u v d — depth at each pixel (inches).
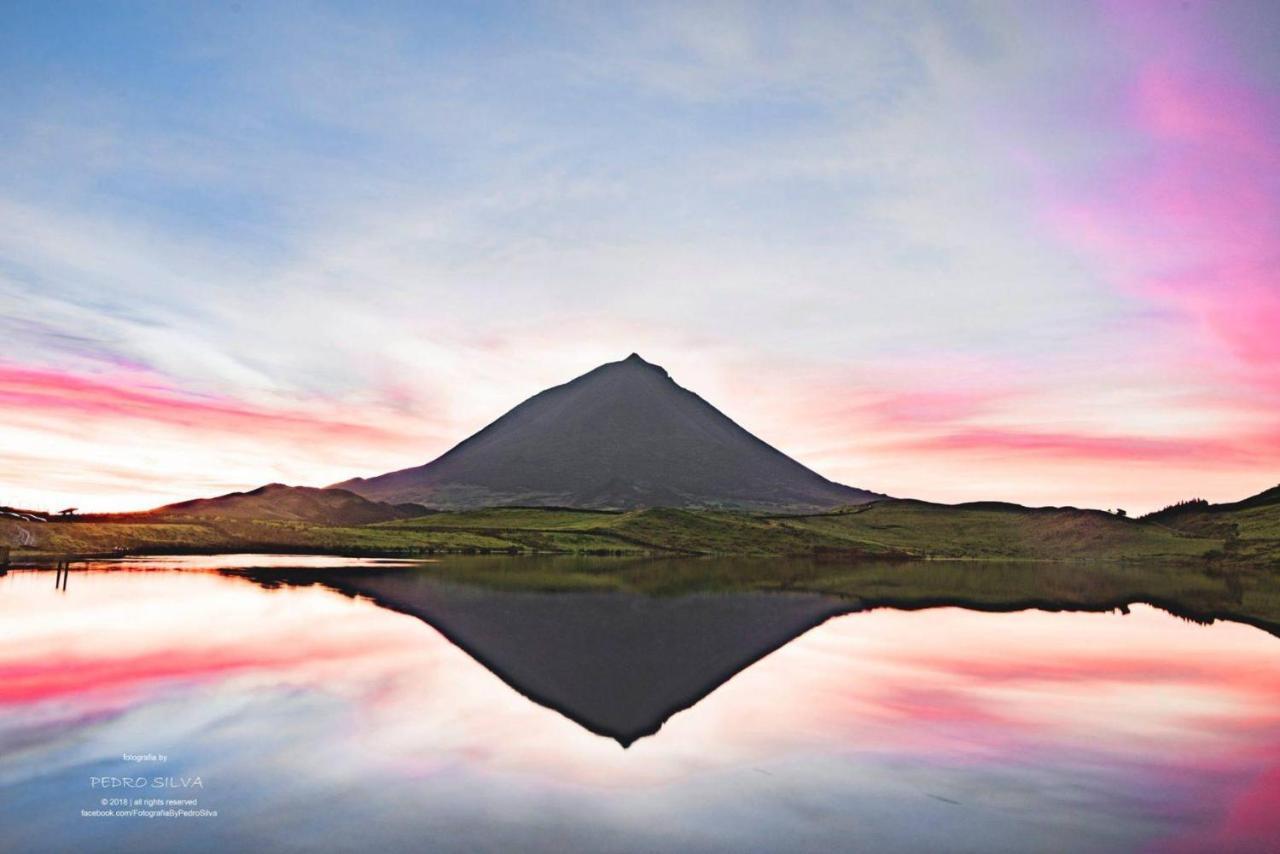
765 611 1812.3
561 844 462.0
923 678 1013.8
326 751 637.3
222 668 962.1
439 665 1024.9
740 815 515.8
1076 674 1053.2
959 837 484.1
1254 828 502.6
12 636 1164.5
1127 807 540.4
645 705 835.4
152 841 455.2
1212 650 1302.9
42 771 573.9
